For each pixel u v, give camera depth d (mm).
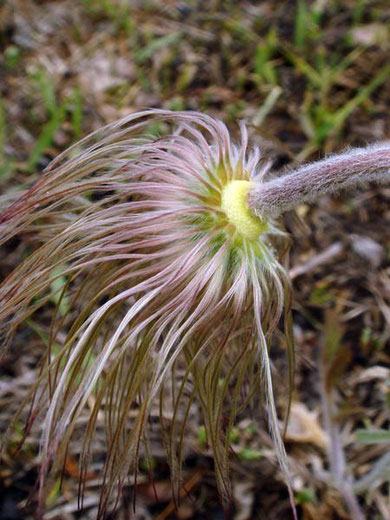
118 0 196
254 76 183
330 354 124
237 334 97
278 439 89
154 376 86
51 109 168
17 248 147
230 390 128
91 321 85
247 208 93
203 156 96
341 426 140
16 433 131
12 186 160
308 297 152
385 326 149
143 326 87
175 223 90
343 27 194
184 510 128
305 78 184
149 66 185
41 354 139
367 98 181
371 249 157
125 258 92
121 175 93
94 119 175
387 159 89
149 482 129
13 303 91
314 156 170
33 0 197
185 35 191
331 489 132
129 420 130
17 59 184
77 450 130
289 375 104
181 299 88
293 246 156
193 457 132
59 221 115
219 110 179
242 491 131
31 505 126
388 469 122
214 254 91
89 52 188
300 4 188
